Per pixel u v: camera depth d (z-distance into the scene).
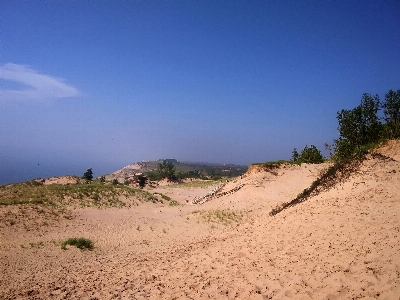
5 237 13.98
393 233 6.32
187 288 6.43
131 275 8.16
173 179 66.31
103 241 14.55
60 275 9.17
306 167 26.55
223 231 13.23
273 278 5.89
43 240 14.09
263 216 15.64
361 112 20.28
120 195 26.30
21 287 8.04
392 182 10.91
